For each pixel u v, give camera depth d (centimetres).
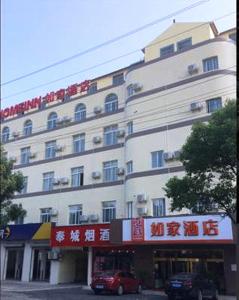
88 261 2747
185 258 2419
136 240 2364
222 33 2942
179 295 1870
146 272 2492
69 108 3478
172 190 1469
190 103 2598
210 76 2559
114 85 3209
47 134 3581
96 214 2972
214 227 2120
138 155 2741
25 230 3184
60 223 3203
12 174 2166
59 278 2919
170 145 2609
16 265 3334
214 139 1332
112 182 2967
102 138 3161
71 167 3294
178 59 2741
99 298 1934
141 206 2606
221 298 2052
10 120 3966
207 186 1439
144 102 2820
